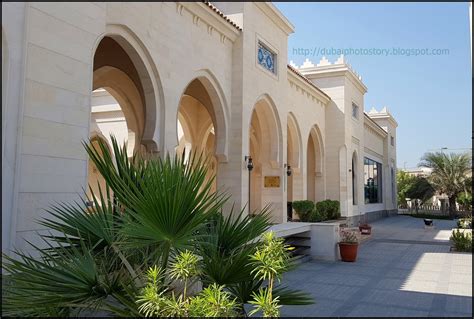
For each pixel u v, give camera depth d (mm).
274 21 17125
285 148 17781
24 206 6410
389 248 17219
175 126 11109
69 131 7246
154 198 3719
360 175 29641
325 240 13914
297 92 21406
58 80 7105
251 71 14992
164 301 3619
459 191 40938
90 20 7891
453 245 17297
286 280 10508
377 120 42875
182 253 4047
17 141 6375
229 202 13906
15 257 6156
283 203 17172
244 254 4102
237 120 14195
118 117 20781
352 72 26453
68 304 3586
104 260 4238
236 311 4137
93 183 19281
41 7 6879
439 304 8344
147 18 10180
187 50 11812
